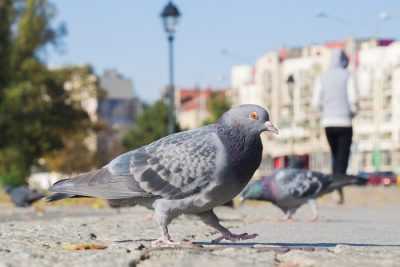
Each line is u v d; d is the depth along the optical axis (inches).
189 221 408.8
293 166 575.2
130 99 5890.8
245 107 251.0
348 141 634.2
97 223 395.5
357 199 840.3
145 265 220.5
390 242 311.4
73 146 3410.4
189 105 5772.6
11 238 303.1
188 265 216.1
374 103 3880.4
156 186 253.8
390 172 2679.6
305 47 4227.4
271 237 334.3
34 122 2090.3
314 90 636.7
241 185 252.8
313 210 461.4
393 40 3996.1
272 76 4461.1
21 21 2095.2
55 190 265.4
